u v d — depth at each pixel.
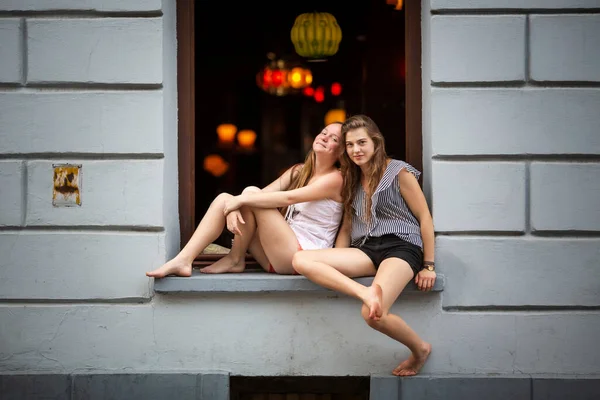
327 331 4.71
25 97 4.73
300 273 4.51
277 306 4.71
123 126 4.71
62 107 4.72
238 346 4.72
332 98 7.77
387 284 4.29
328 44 6.75
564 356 4.72
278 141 8.16
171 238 4.89
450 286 4.70
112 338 4.74
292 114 8.13
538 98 4.68
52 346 4.75
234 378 4.79
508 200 4.70
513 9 4.68
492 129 4.69
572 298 4.70
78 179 4.73
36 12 4.71
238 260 4.87
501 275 4.70
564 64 4.69
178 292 4.70
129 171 4.72
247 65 7.85
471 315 4.71
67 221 4.73
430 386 4.65
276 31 7.71
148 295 4.72
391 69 6.84
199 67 7.45
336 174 4.78
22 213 4.73
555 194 4.69
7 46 4.73
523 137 4.69
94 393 4.69
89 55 4.71
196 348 4.73
